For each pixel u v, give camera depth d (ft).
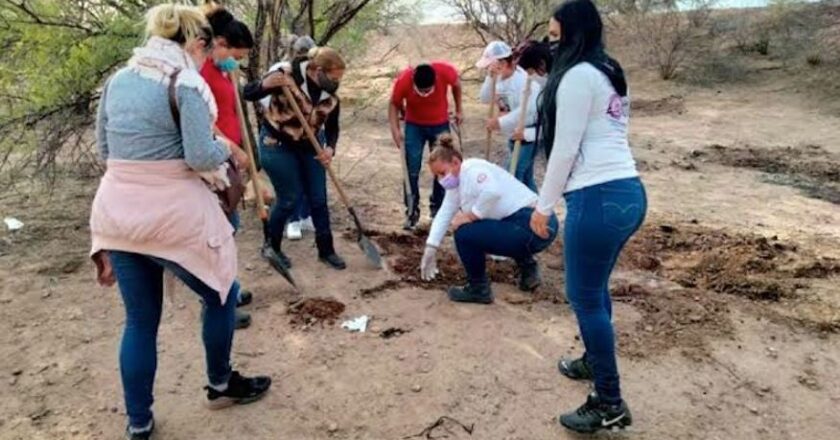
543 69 15.21
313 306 13.89
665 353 12.35
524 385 11.45
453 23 47.83
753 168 26.35
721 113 37.88
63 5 18.93
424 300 14.33
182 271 9.31
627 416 10.05
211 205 9.41
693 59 50.19
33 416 10.69
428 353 12.34
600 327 9.65
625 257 16.72
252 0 22.76
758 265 16.21
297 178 15.08
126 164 8.87
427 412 10.80
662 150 29.27
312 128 14.92
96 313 13.82
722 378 11.68
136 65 8.91
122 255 9.21
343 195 15.72
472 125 34.68
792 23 50.24
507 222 13.47
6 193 20.79
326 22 23.97
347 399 11.12
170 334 12.96
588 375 11.49
